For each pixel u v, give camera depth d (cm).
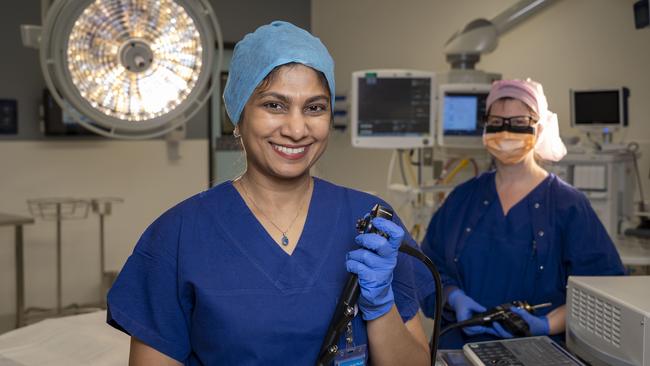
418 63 426
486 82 297
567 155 267
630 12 320
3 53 423
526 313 161
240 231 101
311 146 96
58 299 402
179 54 137
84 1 127
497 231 179
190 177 467
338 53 486
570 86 348
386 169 437
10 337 145
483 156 286
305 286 99
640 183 297
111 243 444
